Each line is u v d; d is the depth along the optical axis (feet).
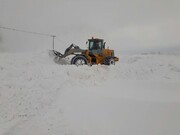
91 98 29.50
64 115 28.14
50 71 40.40
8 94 33.12
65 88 34.94
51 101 31.83
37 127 26.63
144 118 23.50
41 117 28.45
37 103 31.53
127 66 47.96
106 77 41.11
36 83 36.14
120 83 36.47
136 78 41.83
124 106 25.96
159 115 23.26
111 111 25.89
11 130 25.82
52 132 25.63
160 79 40.86
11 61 48.37
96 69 43.11
